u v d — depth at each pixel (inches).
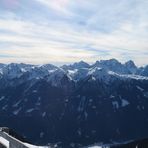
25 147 1186.0
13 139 1364.4
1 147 1470.2
